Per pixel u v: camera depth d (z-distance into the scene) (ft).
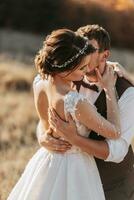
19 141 36.09
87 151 14.67
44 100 15.23
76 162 14.97
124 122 14.99
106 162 15.53
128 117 15.02
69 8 104.63
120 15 102.27
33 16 102.27
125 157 15.64
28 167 15.57
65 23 104.42
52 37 14.43
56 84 14.65
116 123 14.78
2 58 67.31
